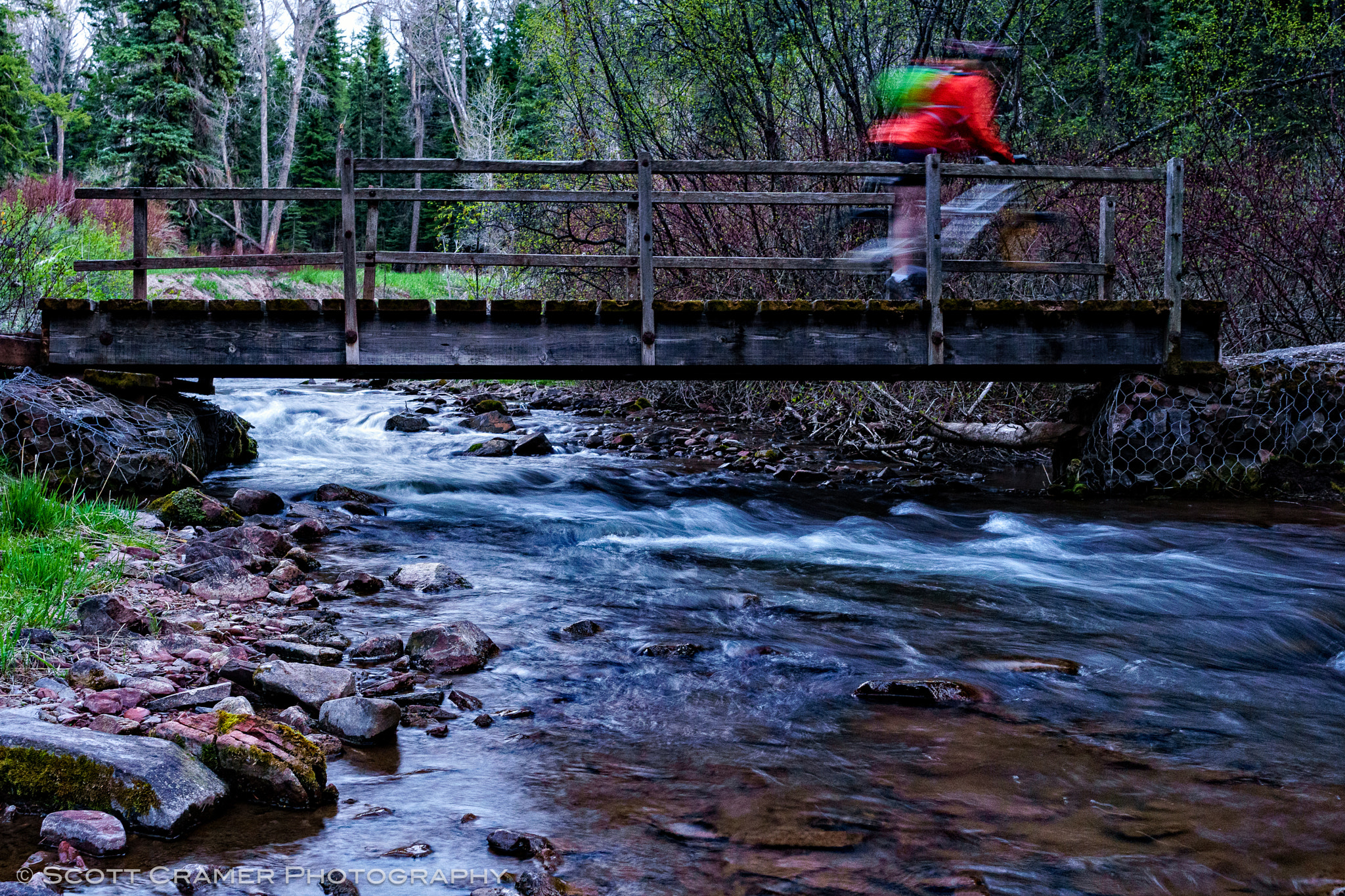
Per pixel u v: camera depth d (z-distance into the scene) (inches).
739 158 477.4
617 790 103.0
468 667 139.3
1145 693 139.3
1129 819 99.4
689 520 263.3
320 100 1883.6
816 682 139.3
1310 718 130.3
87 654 129.5
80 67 2007.9
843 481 337.7
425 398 541.6
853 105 440.5
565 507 279.1
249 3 1681.8
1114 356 299.3
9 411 238.1
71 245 510.9
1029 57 540.4
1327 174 400.5
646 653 148.9
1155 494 303.4
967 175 289.3
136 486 248.2
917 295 304.0
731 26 443.8
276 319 278.1
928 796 103.6
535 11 510.0
